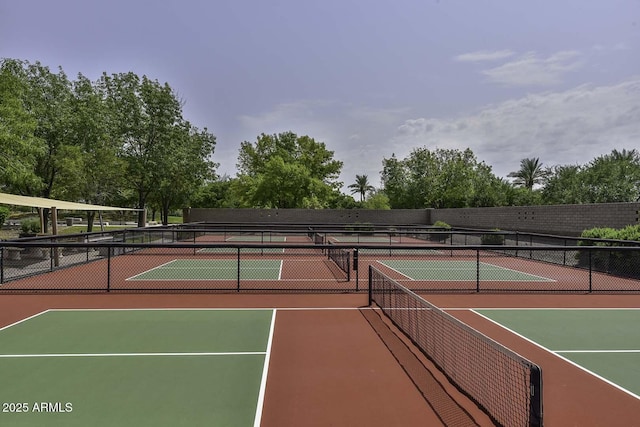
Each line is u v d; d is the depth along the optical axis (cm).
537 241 2767
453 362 588
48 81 2928
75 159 2875
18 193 2778
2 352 671
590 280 1227
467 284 1360
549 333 802
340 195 6203
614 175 3919
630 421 454
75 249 2058
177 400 496
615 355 673
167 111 4031
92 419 450
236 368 602
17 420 446
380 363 621
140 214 4088
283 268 1694
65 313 941
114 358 643
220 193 6956
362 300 1091
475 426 434
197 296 1141
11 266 1628
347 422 445
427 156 5853
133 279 1411
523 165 6400
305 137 6244
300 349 687
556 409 481
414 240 3259
